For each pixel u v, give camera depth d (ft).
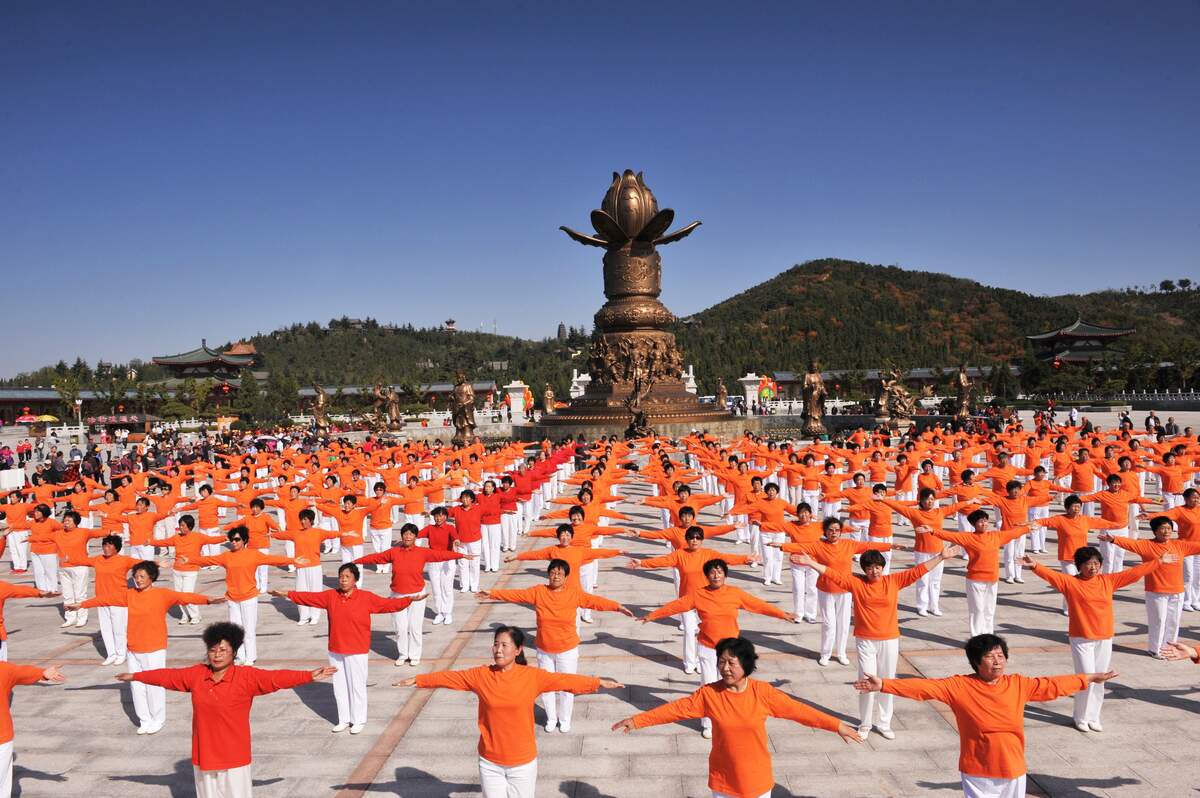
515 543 72.08
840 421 209.77
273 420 276.00
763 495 54.85
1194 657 25.35
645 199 188.03
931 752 30.60
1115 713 33.45
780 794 27.37
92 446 154.51
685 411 182.70
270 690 24.76
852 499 55.77
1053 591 53.11
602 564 65.46
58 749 32.76
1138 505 63.31
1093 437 93.09
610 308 190.90
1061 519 46.57
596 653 42.47
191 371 340.59
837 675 38.60
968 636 43.65
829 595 39.63
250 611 41.42
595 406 182.50
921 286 653.30
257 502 54.60
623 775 29.25
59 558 57.82
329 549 75.97
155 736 34.09
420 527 66.54
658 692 36.94
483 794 23.80
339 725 33.73
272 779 29.32
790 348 503.20
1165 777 28.04
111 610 43.37
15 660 44.88
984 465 89.81
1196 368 252.01
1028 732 31.91
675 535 42.65
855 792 27.48
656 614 32.89
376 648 45.14
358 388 356.38
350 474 88.33
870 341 530.68
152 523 57.52
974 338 547.90
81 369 372.79
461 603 54.13
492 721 23.62
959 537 43.04
